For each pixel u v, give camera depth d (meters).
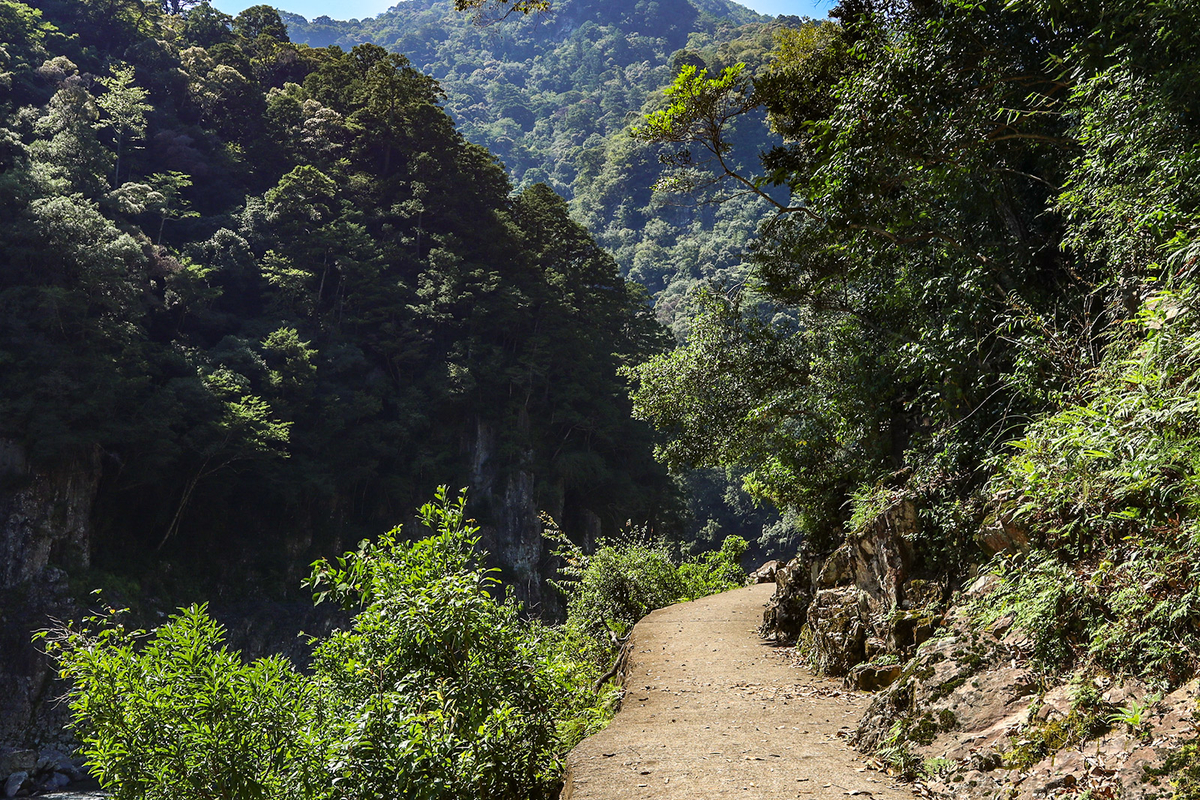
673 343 90.25
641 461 74.62
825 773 5.12
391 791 4.95
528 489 66.12
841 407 12.64
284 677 5.94
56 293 48.69
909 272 11.16
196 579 53.62
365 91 86.12
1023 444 5.80
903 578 8.07
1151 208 6.47
